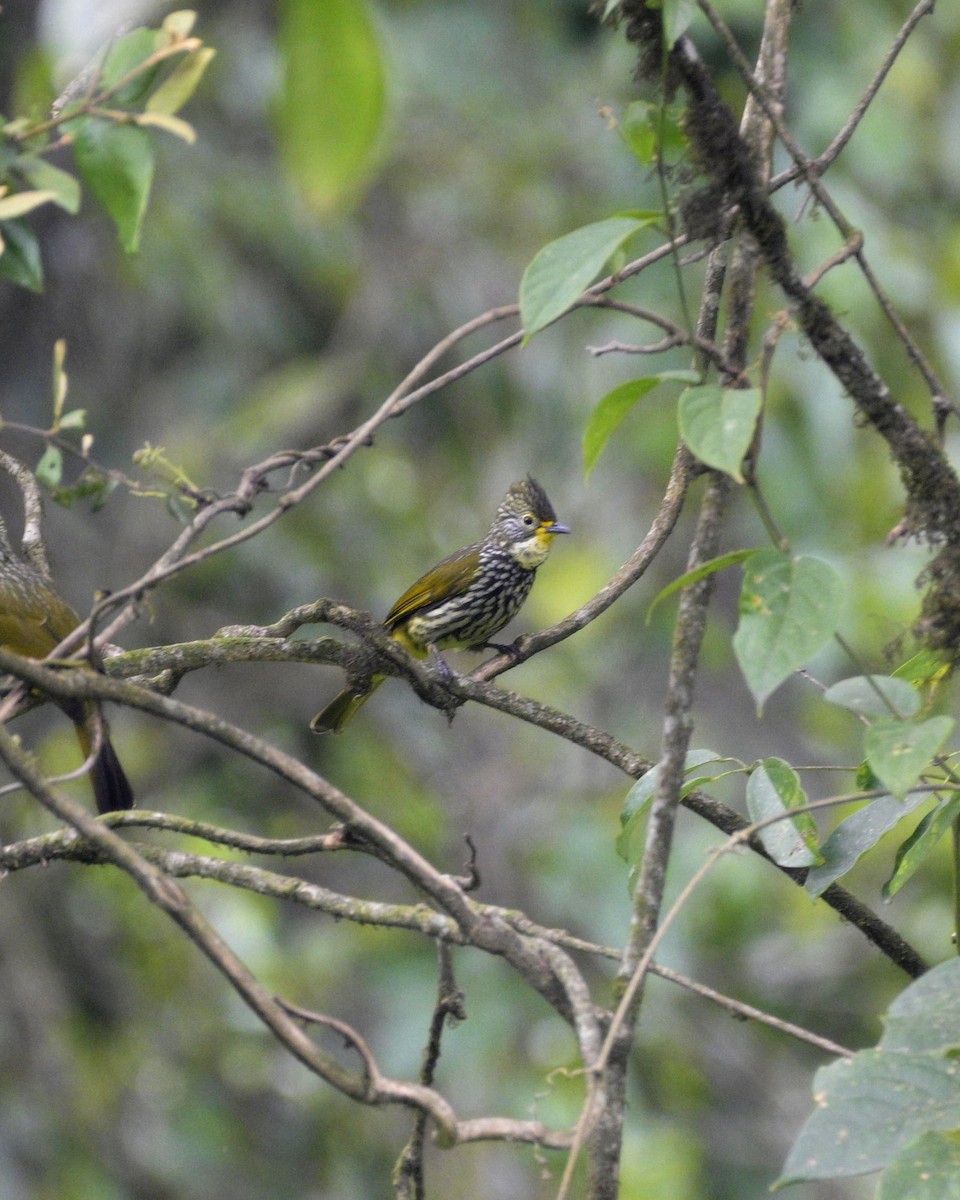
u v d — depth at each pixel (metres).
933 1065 4.14
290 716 14.88
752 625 4.16
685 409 4.16
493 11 15.09
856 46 13.31
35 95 5.25
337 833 5.61
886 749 4.06
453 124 15.09
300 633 14.13
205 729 4.80
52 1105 13.00
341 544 14.76
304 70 4.33
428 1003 13.14
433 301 15.23
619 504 14.84
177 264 14.80
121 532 14.13
